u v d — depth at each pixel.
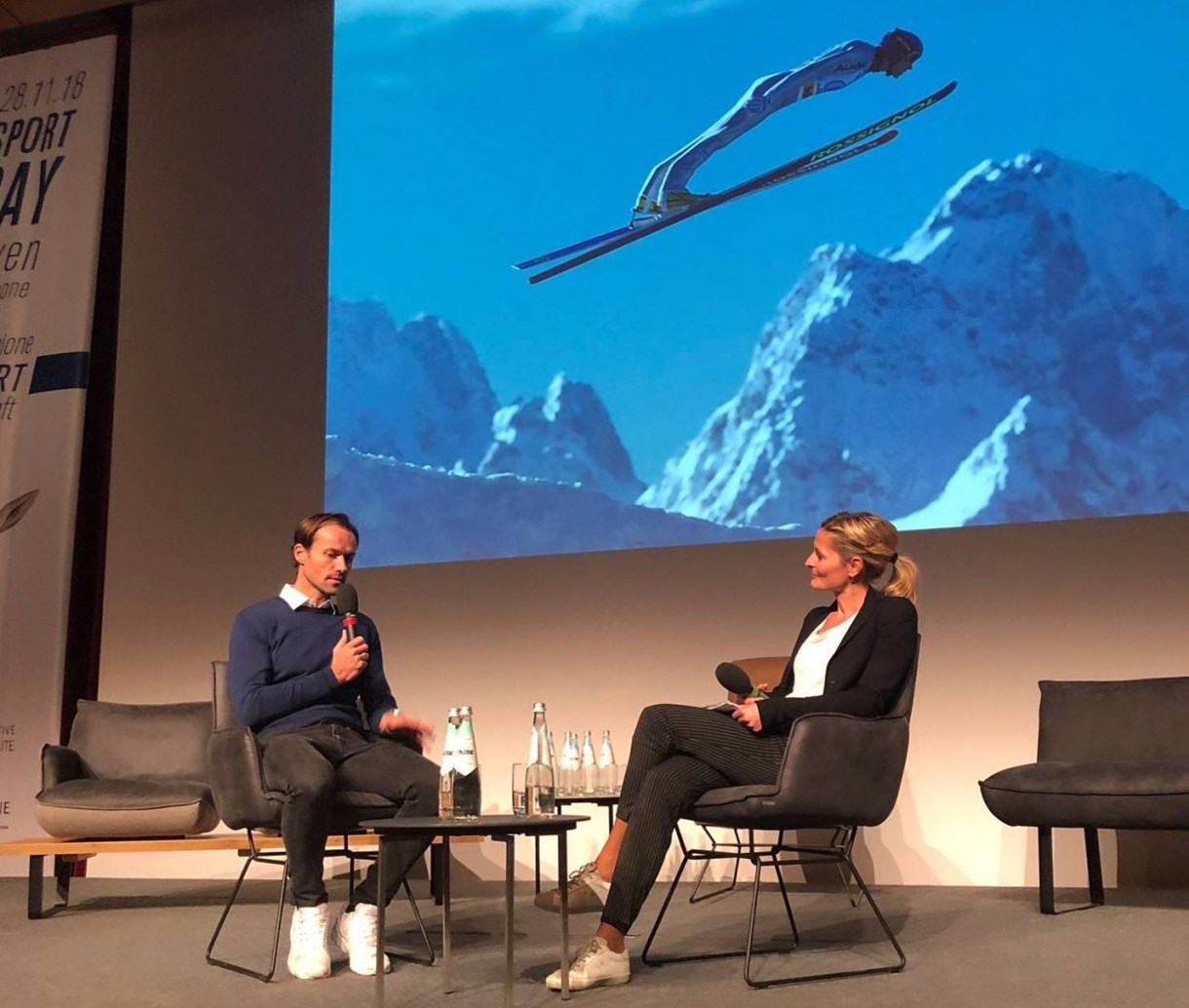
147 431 4.99
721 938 2.82
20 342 5.18
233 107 5.15
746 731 2.53
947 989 2.19
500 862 4.26
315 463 4.76
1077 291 3.88
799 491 4.12
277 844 3.67
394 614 4.58
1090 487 3.79
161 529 4.91
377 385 4.75
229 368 4.94
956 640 3.89
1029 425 3.87
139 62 5.33
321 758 2.59
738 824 2.45
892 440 4.04
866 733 2.48
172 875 4.64
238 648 2.97
